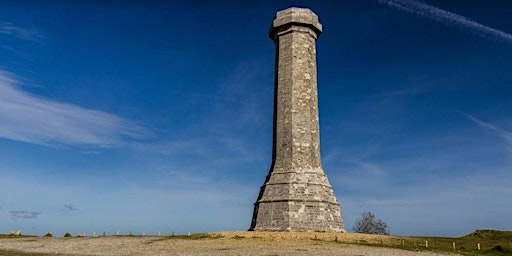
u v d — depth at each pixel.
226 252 32.59
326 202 45.00
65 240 46.03
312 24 49.22
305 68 48.41
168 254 32.44
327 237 40.06
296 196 44.19
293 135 46.47
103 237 46.97
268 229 44.09
